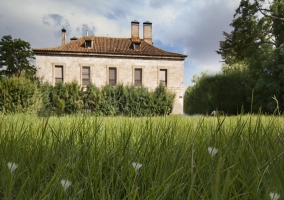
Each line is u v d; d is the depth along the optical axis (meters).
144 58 34.88
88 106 28.22
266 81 27.08
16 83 17.11
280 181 0.85
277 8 27.89
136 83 34.84
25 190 1.04
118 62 34.44
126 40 38.94
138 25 39.97
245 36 30.42
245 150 1.39
